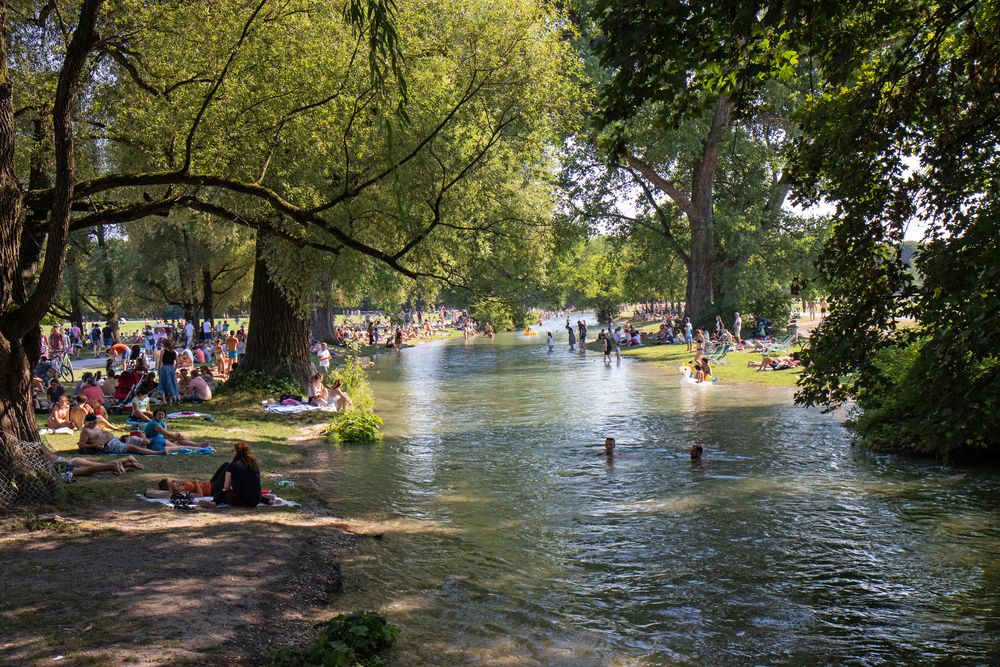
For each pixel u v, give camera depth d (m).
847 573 8.91
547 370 39.84
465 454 16.89
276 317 24.05
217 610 7.06
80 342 50.47
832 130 8.44
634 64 7.78
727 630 7.37
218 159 13.00
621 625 7.50
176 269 44.62
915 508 11.62
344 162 16.17
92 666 5.70
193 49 12.99
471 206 19.61
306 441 18.44
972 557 9.34
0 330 9.83
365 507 12.26
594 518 11.52
